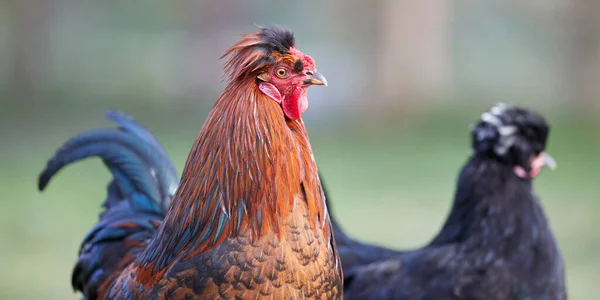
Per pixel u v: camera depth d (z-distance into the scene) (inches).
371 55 2246.6
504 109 514.3
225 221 305.4
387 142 1576.0
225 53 312.5
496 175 497.7
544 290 487.2
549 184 1208.8
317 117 1876.2
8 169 1268.5
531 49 2625.5
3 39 2267.5
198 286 302.7
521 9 2554.1
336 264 327.6
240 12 2583.7
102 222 417.7
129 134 435.8
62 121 1750.7
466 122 1804.9
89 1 2783.0
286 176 306.0
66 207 1045.2
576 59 2250.2
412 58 2007.9
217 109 312.2
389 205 1069.8
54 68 2448.3
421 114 1903.3
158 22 2876.5
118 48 2780.5
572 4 2273.6
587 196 1123.9
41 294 730.8
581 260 834.2
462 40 2630.4
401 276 496.7
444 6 2043.6
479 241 488.1
